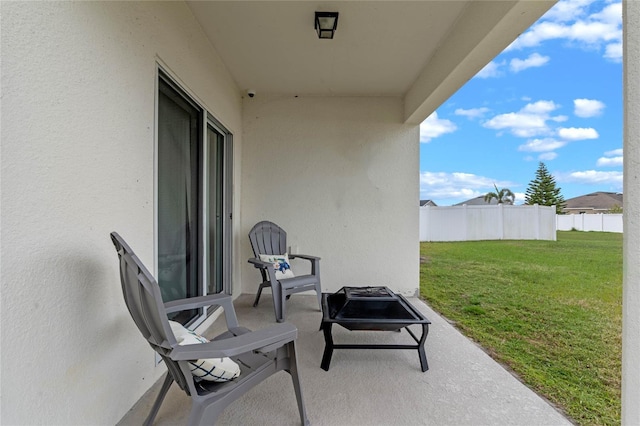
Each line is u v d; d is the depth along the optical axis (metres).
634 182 0.99
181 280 2.39
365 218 4.05
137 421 1.50
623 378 1.04
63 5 1.19
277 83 3.69
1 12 0.96
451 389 1.84
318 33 2.52
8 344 0.97
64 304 1.18
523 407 1.68
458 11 2.35
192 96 2.44
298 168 4.04
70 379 1.20
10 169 0.98
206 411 1.19
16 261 1.00
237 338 1.25
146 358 1.74
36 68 1.07
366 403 1.69
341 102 4.04
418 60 3.11
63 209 1.19
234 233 3.72
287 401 1.70
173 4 2.10
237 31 2.63
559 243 8.45
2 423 0.95
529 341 2.58
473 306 3.60
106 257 1.42
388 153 4.04
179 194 2.34
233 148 3.67
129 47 1.61
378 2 2.26
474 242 8.70
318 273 3.37
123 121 1.56
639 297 0.99
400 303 2.24
